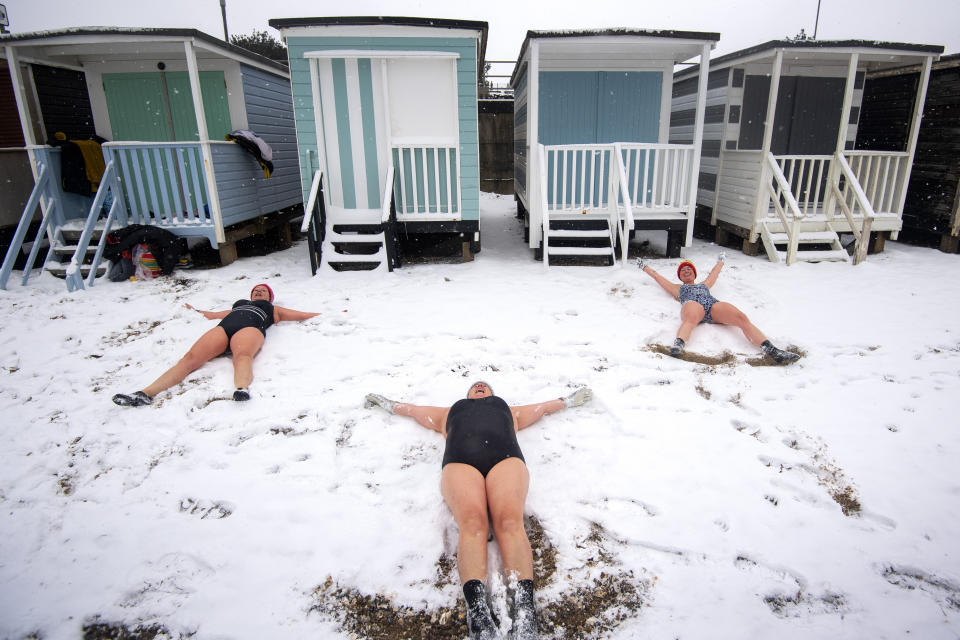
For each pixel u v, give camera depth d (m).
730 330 5.23
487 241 9.63
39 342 5.23
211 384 4.39
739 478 3.24
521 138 10.65
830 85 8.93
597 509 3.02
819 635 2.29
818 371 4.51
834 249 7.75
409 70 7.45
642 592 2.53
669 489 3.16
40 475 3.39
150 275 7.17
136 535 2.91
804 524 2.89
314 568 2.69
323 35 7.23
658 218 7.88
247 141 8.12
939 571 2.59
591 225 8.04
